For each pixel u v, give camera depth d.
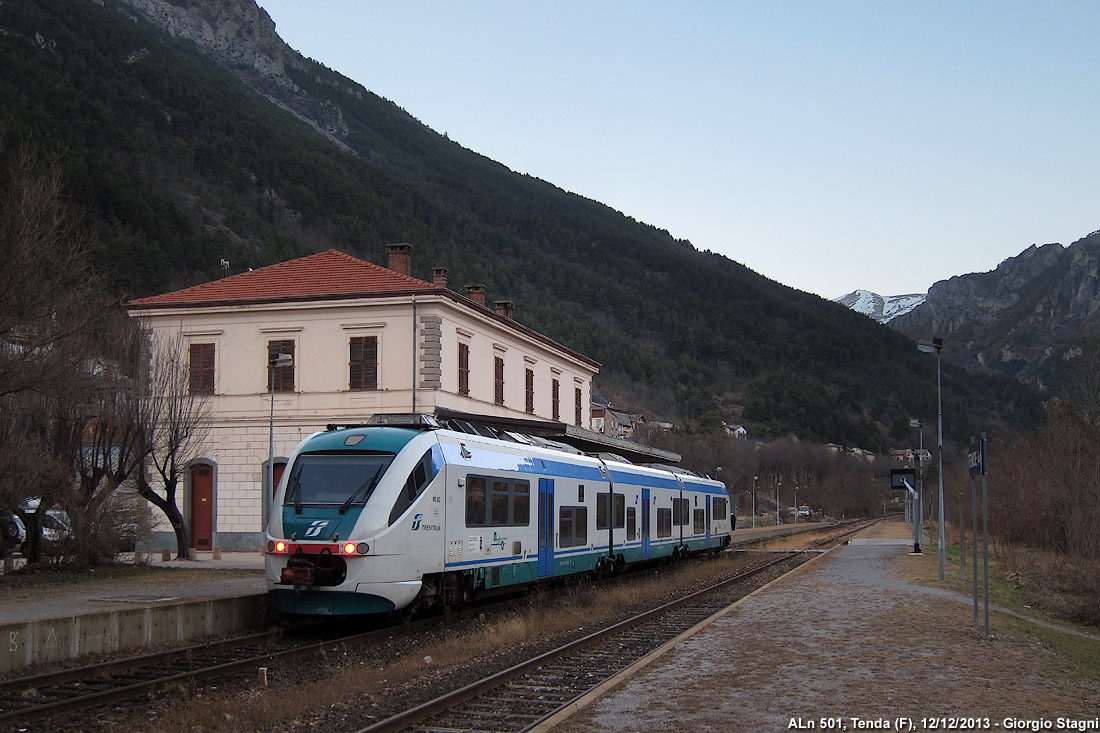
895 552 41.97
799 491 138.50
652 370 191.88
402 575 16.25
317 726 9.73
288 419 36.00
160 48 186.12
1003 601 23.69
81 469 25.92
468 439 19.20
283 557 16.11
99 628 13.67
